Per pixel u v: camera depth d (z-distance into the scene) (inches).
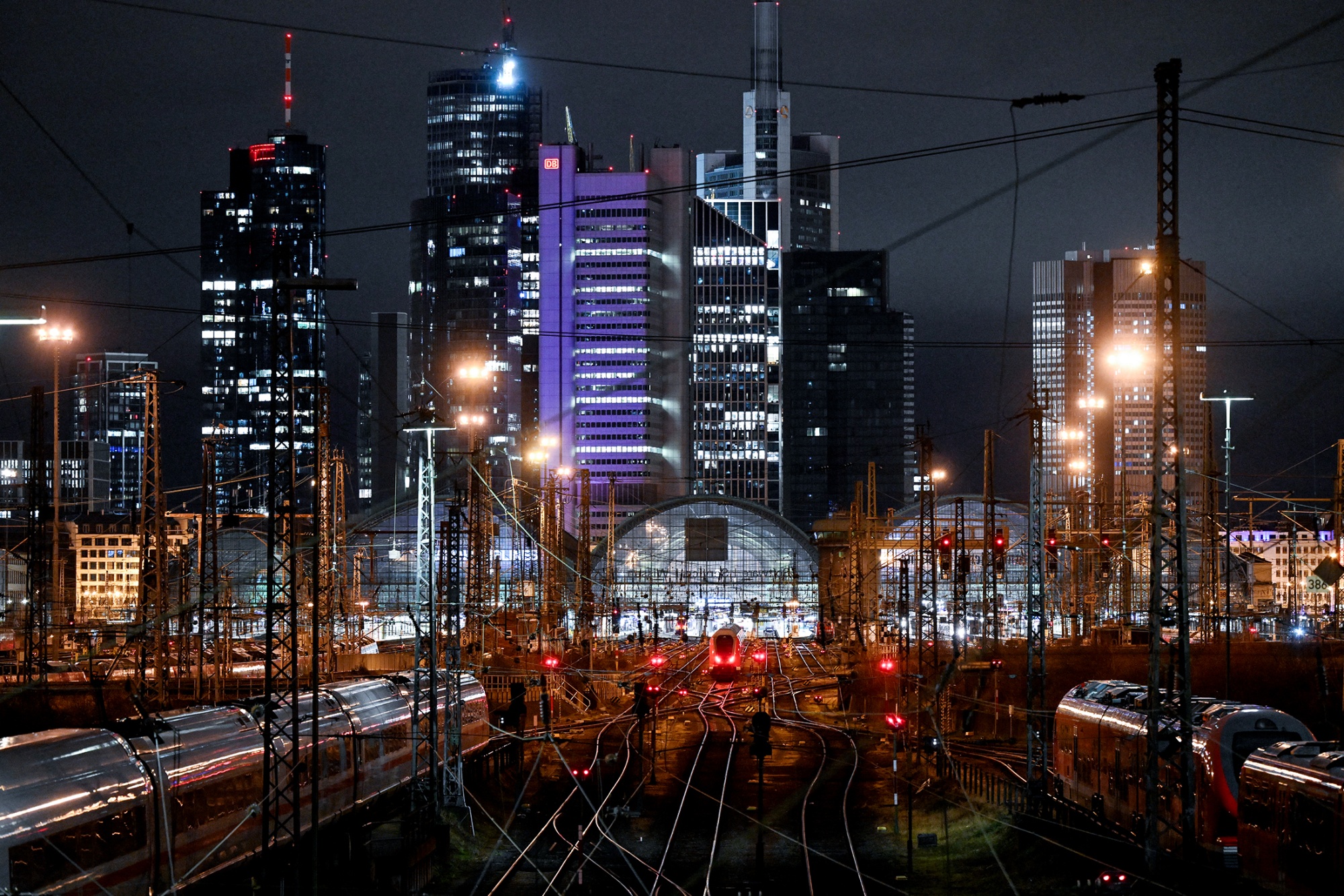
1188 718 1966.0
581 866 2287.2
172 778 1945.1
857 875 2295.8
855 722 4446.4
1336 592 4719.5
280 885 2076.8
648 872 2281.0
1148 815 1972.2
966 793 2955.2
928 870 2370.8
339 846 2389.3
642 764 3363.7
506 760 3437.5
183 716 2128.4
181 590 3875.5
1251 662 4443.9
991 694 4079.7
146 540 3287.4
